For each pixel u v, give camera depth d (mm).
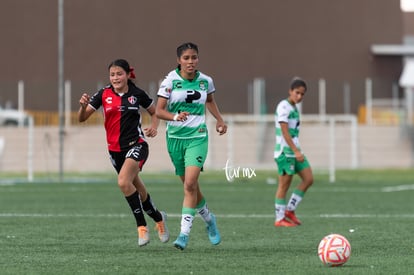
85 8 164625
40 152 131875
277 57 169750
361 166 134125
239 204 69750
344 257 34781
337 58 170625
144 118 134625
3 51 164250
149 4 166250
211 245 42375
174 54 166375
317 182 100062
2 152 131875
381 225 52750
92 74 164250
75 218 56656
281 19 170000
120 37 165250
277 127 53688
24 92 149125
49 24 165125
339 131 134750
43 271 33938
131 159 39781
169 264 35688
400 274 33219
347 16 170875
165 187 90562
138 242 41125
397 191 85250
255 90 144250
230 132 116625
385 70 170500
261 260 36906
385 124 136625
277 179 105750
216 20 168500
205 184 96562
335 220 56188
